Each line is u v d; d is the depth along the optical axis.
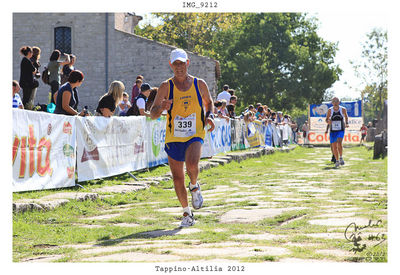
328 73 57.72
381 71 64.50
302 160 19.77
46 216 6.43
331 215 6.36
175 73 6.04
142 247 4.75
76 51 32.44
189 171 5.98
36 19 32.56
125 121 10.62
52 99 12.77
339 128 15.45
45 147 7.78
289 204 7.44
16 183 7.02
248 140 22.56
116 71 32.31
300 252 4.45
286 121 33.41
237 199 8.20
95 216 6.88
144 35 55.44
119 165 10.34
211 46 58.91
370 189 9.41
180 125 6.05
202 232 5.43
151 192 9.23
